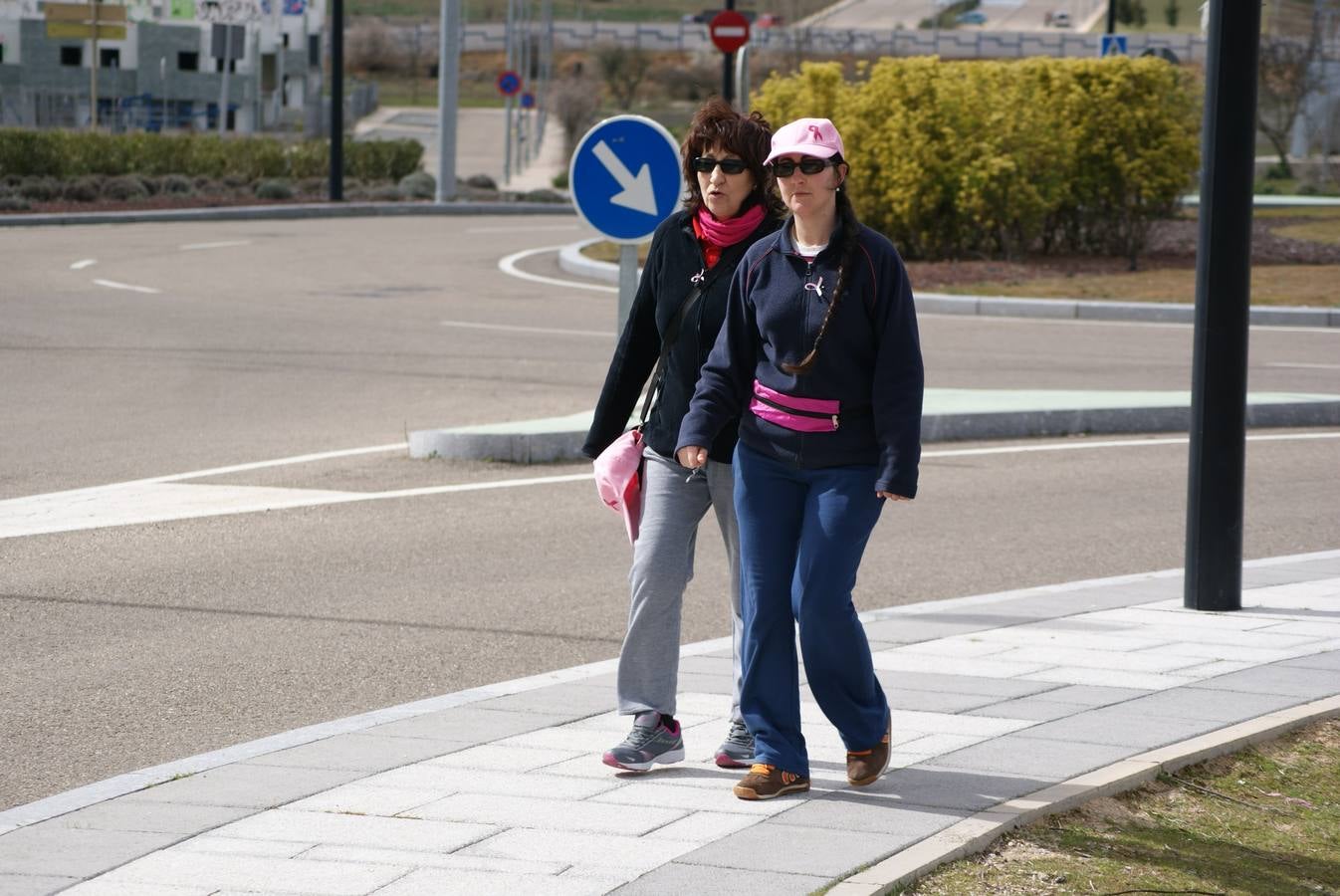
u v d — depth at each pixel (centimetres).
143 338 2583
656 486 815
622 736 862
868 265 736
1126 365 2519
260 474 1659
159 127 9656
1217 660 1014
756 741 770
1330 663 1008
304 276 3534
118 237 4309
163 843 698
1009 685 955
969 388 2253
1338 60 6159
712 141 789
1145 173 3716
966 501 1608
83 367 2303
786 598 762
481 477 1673
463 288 3391
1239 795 800
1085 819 750
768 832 713
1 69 9425
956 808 743
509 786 777
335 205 5447
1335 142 6184
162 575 1259
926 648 1045
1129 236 3809
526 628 1129
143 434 1858
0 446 1778
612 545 1394
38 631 1100
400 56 17125
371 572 1280
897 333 732
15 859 680
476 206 5762
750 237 796
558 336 2720
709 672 998
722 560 1368
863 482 747
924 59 3712
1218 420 1144
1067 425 2005
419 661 1045
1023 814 734
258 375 2267
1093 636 1077
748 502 762
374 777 790
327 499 1552
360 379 2247
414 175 6250
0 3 9450
